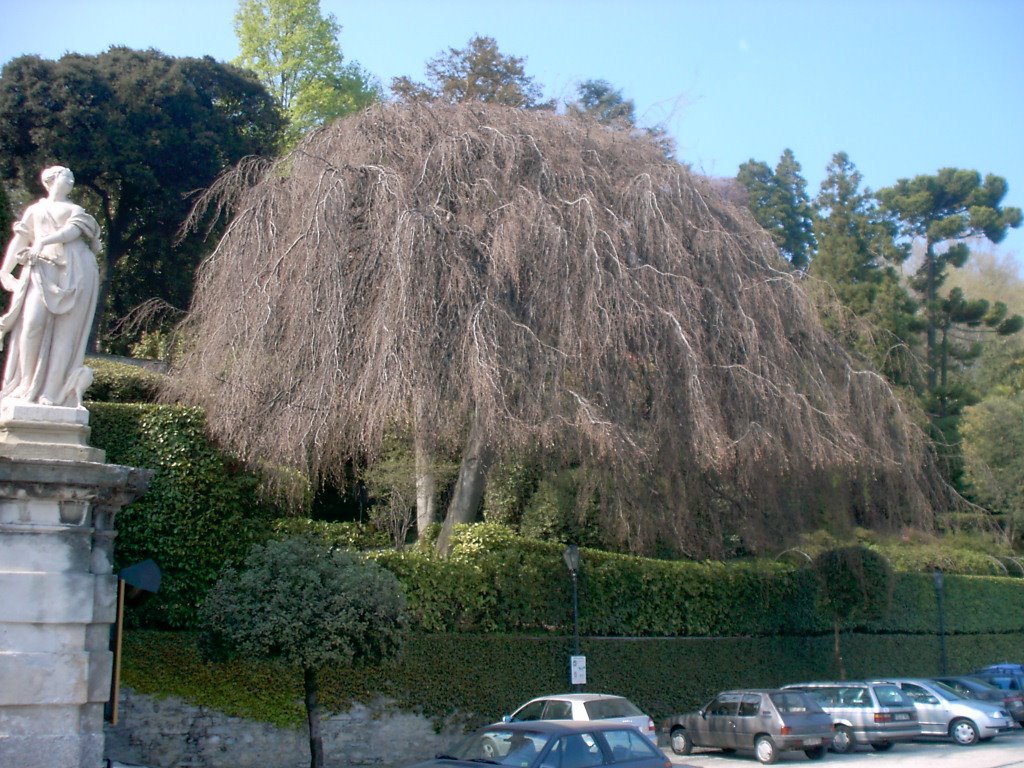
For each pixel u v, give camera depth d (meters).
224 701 15.98
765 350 18.88
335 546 17.58
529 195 17.88
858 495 21.86
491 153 18.67
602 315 17.08
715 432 16.86
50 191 11.33
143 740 15.27
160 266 33.97
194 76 34.19
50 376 10.86
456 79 34.25
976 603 32.47
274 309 16.95
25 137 31.67
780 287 20.08
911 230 47.09
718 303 18.64
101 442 16.20
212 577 16.27
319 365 16.36
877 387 20.91
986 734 22.11
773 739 18.44
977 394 42.59
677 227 19.09
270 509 17.91
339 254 16.86
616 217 18.30
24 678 9.72
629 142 20.45
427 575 18.28
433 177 18.42
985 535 36.75
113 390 20.19
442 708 17.88
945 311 43.81
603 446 16.25
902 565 31.66
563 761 10.71
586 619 20.91
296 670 16.67
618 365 17.34
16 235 11.11
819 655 25.97
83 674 10.03
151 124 32.62
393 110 19.69
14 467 9.99
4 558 9.95
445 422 16.45
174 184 32.81
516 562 19.81
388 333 15.85
